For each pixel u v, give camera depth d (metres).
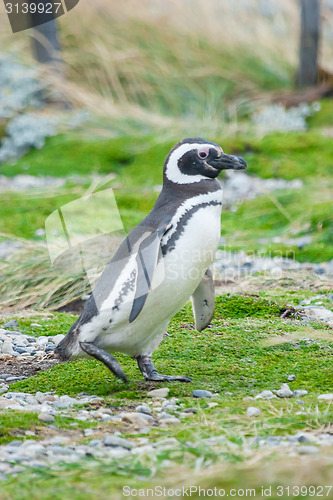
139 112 26.72
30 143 24.77
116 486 5.51
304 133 23.14
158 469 5.79
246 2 30.92
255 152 22.36
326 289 13.12
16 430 6.82
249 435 6.66
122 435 6.77
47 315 12.13
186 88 28.22
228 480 5.55
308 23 26.34
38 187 21.12
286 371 8.86
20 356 9.88
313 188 19.52
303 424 6.91
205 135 23.92
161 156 22.47
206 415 7.35
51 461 6.02
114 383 8.70
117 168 22.72
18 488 5.45
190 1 30.61
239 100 27.25
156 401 8.00
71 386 8.62
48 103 26.98
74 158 23.33
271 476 5.58
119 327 8.36
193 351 9.71
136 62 28.78
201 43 29.81
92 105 26.81
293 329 10.50
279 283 13.60
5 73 26.86
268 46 29.92
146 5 30.44
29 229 17.16
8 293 12.80
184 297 8.60
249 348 9.74
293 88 27.23
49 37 26.83
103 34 29.28
